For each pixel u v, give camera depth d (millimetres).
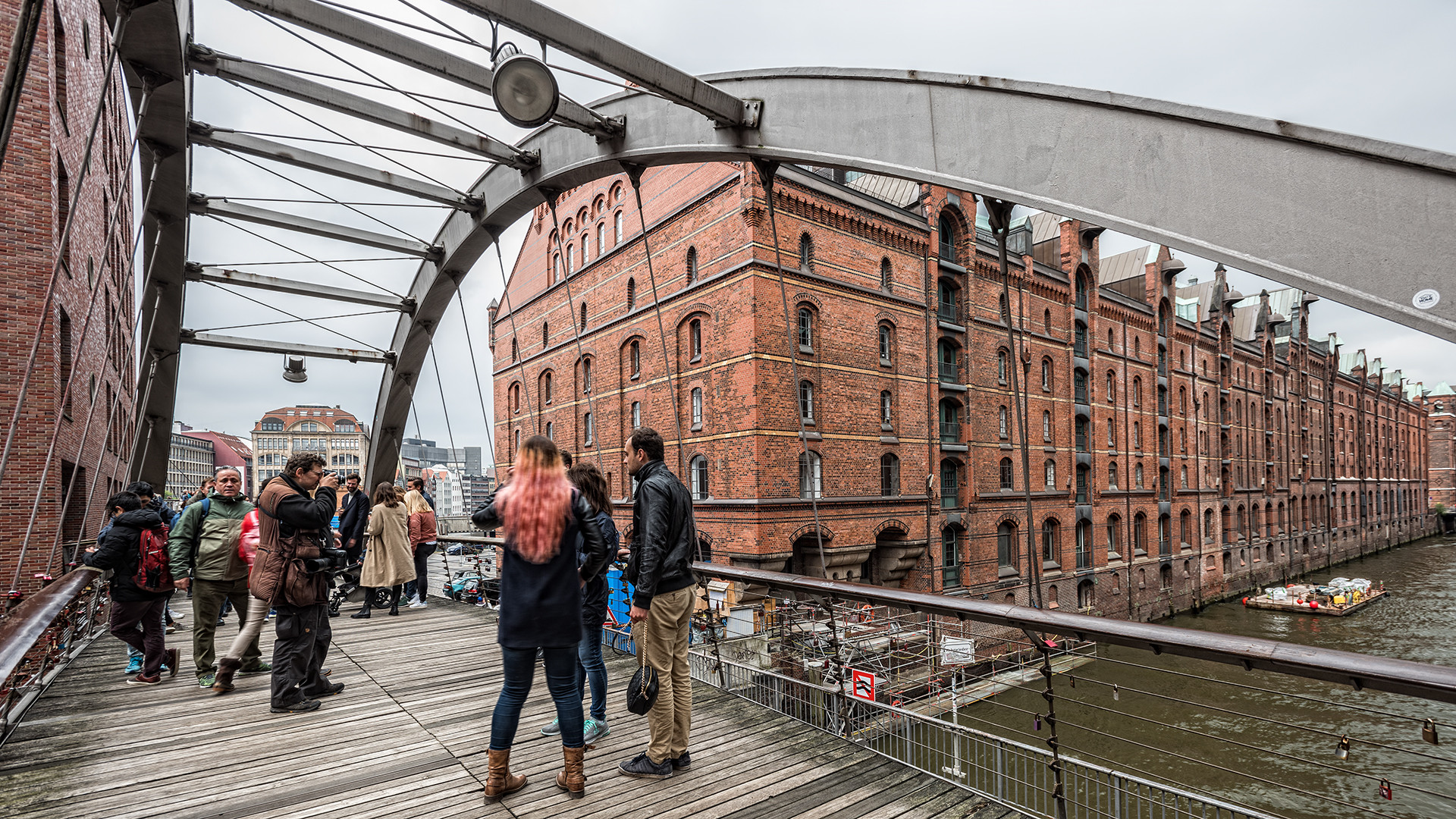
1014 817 3482
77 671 6453
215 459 120250
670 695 3975
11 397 9969
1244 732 16047
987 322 25391
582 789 3703
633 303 23734
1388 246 2738
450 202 10172
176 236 10070
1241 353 43344
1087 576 28531
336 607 9336
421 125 8141
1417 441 80625
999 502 25141
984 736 3756
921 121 4578
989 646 19234
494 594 11102
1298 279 2965
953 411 24578
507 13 5109
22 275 10109
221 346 13344
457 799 3693
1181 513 35656
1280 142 3061
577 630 3645
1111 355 31719
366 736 4648
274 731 4730
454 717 5035
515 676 3619
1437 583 43688
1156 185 3461
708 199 20109
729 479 18969
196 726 4820
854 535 20078
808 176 19734
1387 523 66438
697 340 20953
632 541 4090
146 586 5832
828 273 20219
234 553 5965
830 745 4430
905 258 22484
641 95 6914
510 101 5457
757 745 4434
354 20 6371
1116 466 31516
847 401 20375
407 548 9289
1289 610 34906
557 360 28500
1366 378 64312
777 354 18656
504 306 34188
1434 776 13375
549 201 9102
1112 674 20141
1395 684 2242
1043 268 28172
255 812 3537
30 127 10227
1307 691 18828
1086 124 3764
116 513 5938
